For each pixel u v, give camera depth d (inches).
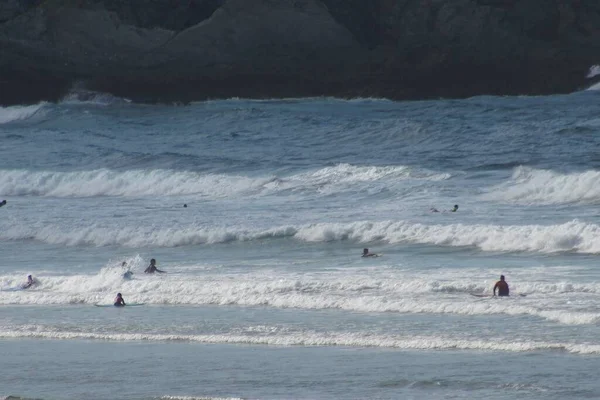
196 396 2272.4
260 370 2475.4
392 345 2664.9
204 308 3314.5
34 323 3193.9
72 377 2493.8
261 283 3560.5
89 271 4205.2
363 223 4731.8
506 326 2790.4
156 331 2984.7
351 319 3002.0
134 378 2456.9
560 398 2143.2
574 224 4254.4
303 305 3240.7
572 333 2667.3
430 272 3720.5
